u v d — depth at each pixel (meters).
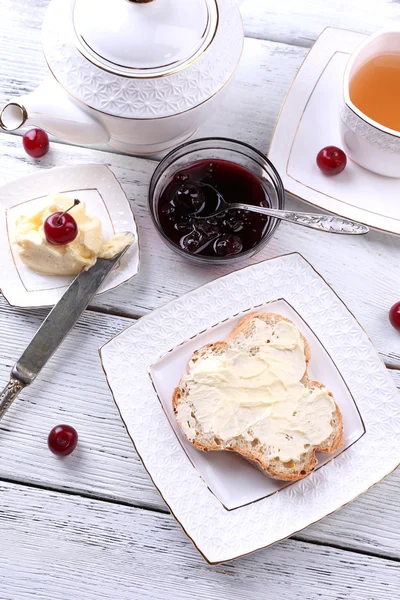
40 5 0.79
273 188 0.73
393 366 0.73
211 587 0.68
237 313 0.71
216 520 0.66
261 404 0.67
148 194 0.74
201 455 0.68
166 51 0.65
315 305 0.71
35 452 0.70
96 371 0.71
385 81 0.74
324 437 0.67
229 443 0.67
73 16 0.66
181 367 0.70
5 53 0.78
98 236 0.70
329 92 0.77
